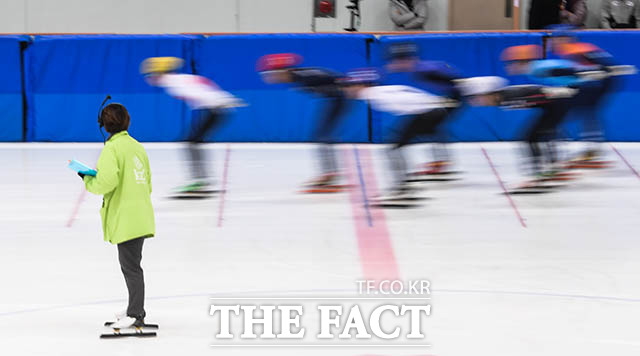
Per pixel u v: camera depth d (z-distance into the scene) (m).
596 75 18.89
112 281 12.48
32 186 18.23
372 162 20.67
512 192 17.94
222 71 22.69
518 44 22.36
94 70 22.69
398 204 16.84
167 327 10.73
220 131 23.06
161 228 15.35
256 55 22.59
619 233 15.07
